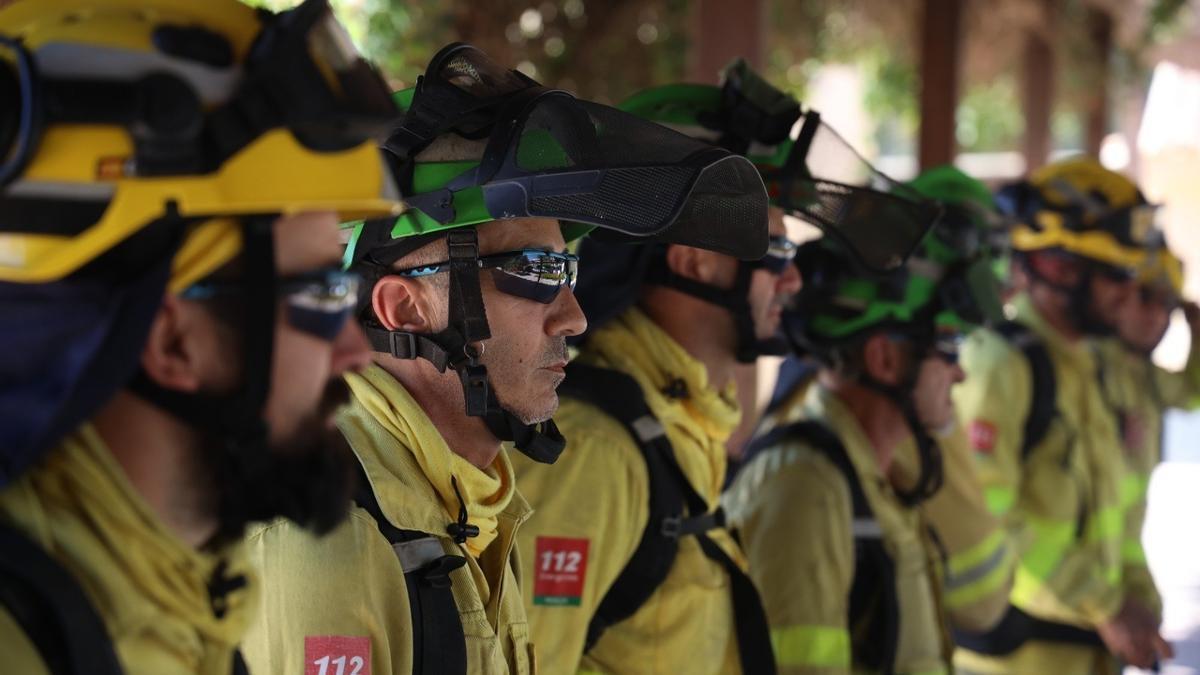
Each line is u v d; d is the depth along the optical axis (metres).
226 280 1.22
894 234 2.55
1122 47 14.12
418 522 1.70
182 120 1.13
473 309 1.82
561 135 1.81
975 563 3.47
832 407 2.91
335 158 1.24
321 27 1.23
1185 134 20.53
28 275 1.13
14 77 1.13
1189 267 19.28
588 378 2.28
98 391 1.13
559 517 2.16
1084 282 4.12
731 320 2.44
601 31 6.45
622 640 2.25
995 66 11.61
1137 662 4.07
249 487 1.25
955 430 3.49
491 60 1.89
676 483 2.28
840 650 2.60
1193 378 5.13
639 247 2.37
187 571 1.26
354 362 1.36
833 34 9.14
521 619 1.90
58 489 1.21
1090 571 4.00
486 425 1.88
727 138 2.48
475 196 1.79
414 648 1.66
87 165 1.13
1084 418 4.09
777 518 2.67
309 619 1.60
